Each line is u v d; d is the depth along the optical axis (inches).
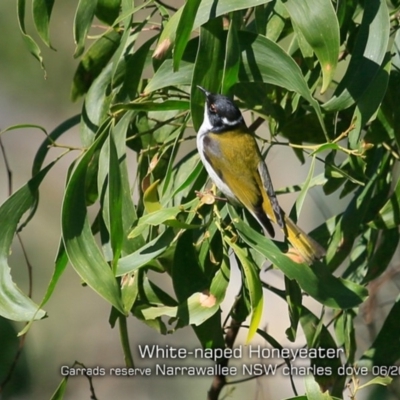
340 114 362.3
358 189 374.9
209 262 335.0
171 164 324.2
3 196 664.4
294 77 303.3
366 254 387.5
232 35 301.4
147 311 328.2
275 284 570.3
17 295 315.6
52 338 608.1
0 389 371.2
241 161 334.0
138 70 351.9
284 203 608.1
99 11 375.9
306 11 299.9
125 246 326.3
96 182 357.4
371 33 314.3
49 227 647.1
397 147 362.9
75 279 629.9
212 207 326.6
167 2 589.0
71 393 598.2
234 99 354.3
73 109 652.7
